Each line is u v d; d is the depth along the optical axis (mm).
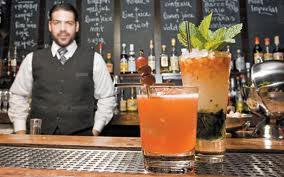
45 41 3252
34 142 858
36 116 2236
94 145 809
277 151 739
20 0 3348
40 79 2256
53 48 2334
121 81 3027
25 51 3244
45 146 806
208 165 605
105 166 590
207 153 629
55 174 523
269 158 671
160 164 540
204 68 632
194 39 650
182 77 675
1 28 3213
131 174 526
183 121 542
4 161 634
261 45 3119
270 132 972
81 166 591
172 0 3250
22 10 3328
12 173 530
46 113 2205
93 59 2330
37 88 2271
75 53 2334
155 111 543
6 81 3055
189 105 550
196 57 637
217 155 628
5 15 3277
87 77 2287
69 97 2225
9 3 3328
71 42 2359
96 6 3281
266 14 3174
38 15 3305
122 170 558
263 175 535
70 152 730
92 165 599
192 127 555
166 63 2928
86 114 2268
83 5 3295
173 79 2949
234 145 810
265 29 3143
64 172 537
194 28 663
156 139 542
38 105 2244
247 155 702
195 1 3230
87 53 2355
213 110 634
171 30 3176
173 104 541
